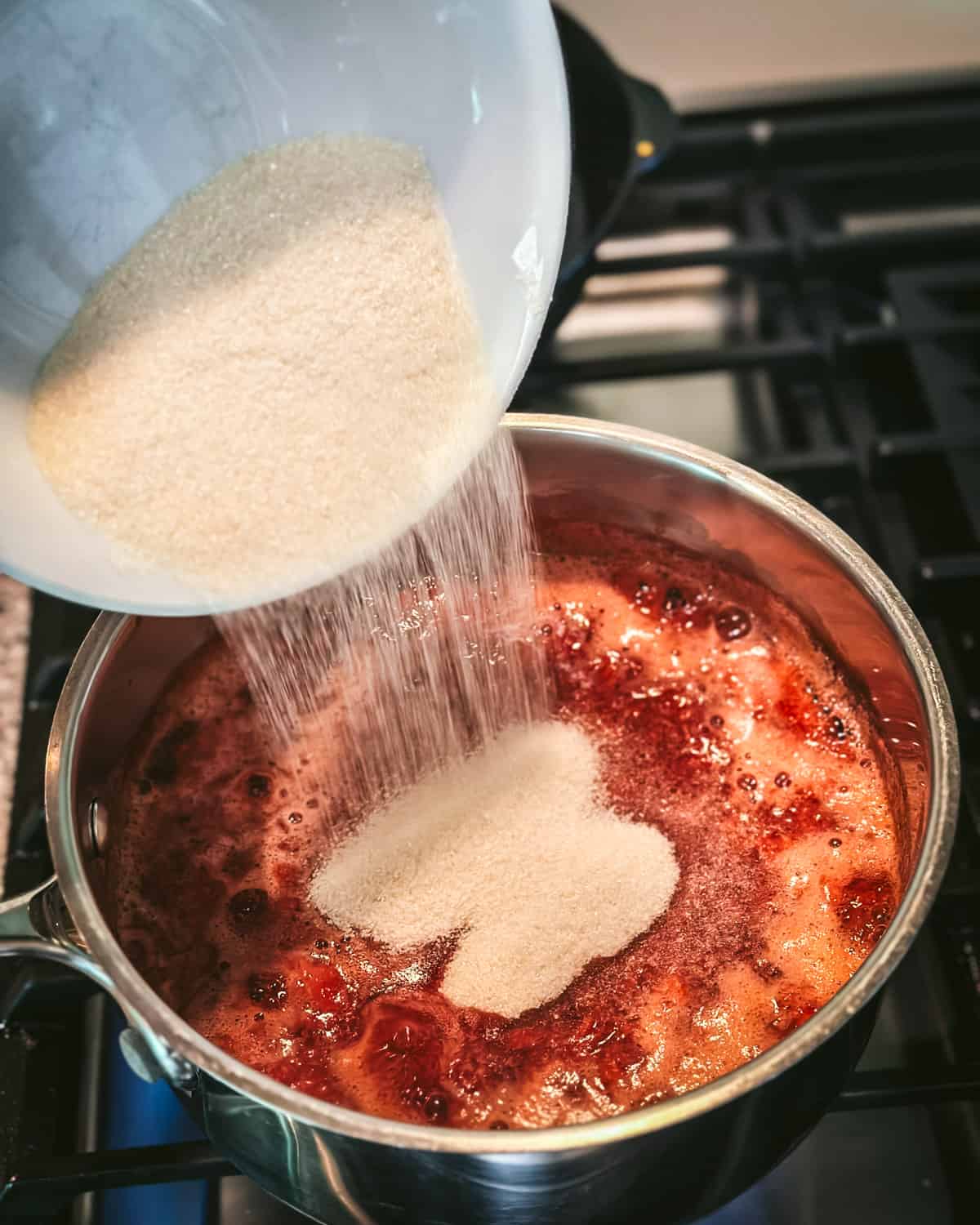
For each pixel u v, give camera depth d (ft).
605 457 1.17
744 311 1.69
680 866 1.13
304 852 1.17
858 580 1.04
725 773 1.20
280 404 0.99
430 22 0.99
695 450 1.14
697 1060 0.99
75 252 1.02
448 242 1.04
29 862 1.15
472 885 1.10
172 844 1.19
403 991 1.05
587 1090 0.98
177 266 1.02
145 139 1.03
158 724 1.26
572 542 1.34
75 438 0.97
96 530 0.95
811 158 1.75
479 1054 1.00
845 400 1.46
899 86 1.81
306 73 1.05
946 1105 1.02
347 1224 0.89
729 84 1.86
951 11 1.88
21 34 0.94
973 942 1.10
